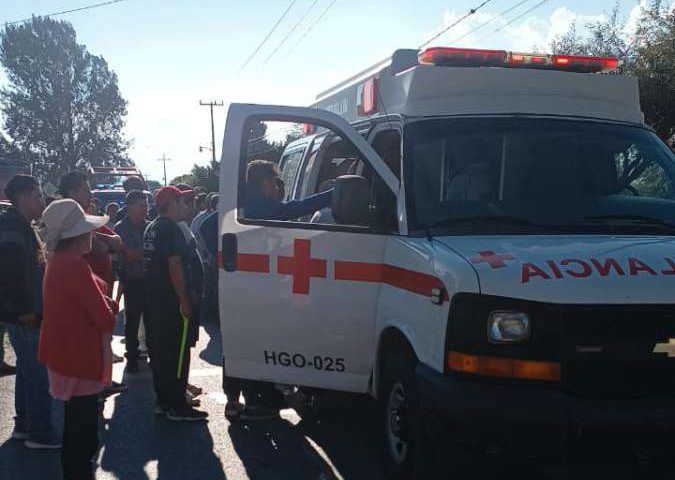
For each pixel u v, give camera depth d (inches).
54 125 3265.3
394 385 177.9
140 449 215.8
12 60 3238.2
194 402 249.3
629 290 141.8
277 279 191.2
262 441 221.9
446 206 177.9
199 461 205.9
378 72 219.1
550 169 185.6
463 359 145.9
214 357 337.1
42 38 3255.4
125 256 304.3
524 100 202.5
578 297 140.6
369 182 206.5
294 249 189.6
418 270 163.8
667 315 142.7
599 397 141.6
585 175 186.1
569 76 207.8
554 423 138.6
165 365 237.9
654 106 714.2
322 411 251.6
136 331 309.6
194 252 256.4
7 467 202.2
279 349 193.6
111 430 233.5
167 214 236.4
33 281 206.5
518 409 139.3
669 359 142.8
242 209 196.4
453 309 148.1
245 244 193.3
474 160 185.9
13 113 3235.7
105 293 172.9
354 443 219.5
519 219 173.8
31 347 210.4
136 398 270.8
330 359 189.8
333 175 261.1
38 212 210.1
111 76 3393.2
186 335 237.9
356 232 185.8
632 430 138.7
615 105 210.8
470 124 193.0
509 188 181.6
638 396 142.6
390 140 203.2
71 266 159.2
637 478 162.1
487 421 140.3
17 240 205.2
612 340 141.6
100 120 3358.8
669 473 154.9
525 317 142.1
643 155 194.1
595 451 140.1
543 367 141.5
